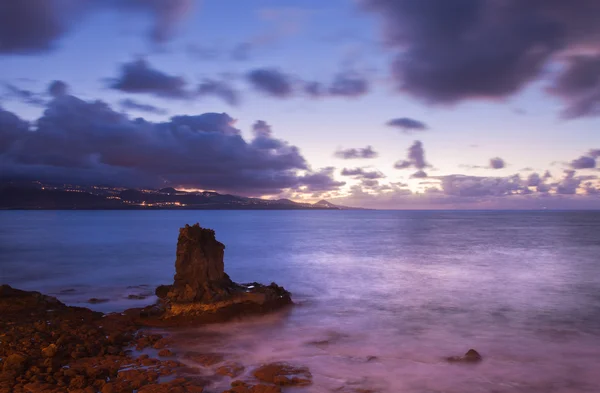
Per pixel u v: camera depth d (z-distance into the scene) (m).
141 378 12.46
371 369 13.76
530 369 13.80
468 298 25.61
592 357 15.00
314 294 26.94
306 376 13.02
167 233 94.62
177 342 16.52
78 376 12.20
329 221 193.75
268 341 16.80
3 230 107.25
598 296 25.94
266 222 176.00
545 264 42.16
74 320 18.80
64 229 112.25
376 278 33.66
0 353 14.36
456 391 12.12
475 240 76.88
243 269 39.81
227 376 13.05
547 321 20.12
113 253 53.09
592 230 112.50
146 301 24.98
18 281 32.69
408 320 20.20
